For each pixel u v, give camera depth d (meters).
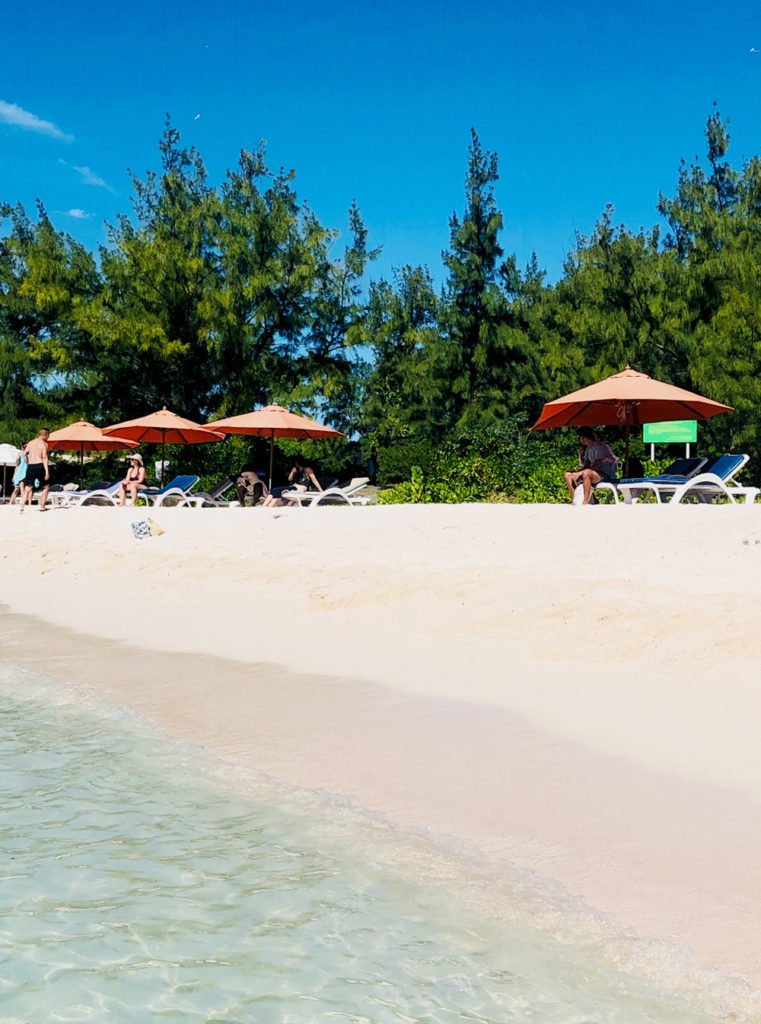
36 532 17.20
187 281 34.66
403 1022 2.72
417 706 5.96
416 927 3.25
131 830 4.19
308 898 3.49
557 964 2.98
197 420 36.03
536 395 34.88
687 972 2.86
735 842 3.73
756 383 23.14
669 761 4.69
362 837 4.02
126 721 5.98
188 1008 2.85
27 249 36.28
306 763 5.02
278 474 35.66
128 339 33.09
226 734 5.62
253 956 3.12
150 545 14.28
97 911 3.46
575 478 17.20
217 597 10.34
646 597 8.02
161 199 36.59
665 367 26.83
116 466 34.97
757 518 11.38
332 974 3.00
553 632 7.34
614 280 27.62
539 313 36.72
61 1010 2.85
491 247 34.38
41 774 4.97
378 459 33.91
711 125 28.91
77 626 9.46
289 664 7.32
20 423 33.47
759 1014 2.65
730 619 6.96
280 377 35.69
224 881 3.66
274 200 36.72
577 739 5.13
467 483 24.23
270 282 34.81
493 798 4.37
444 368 34.44
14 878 3.74
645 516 12.29
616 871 3.56
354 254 36.88
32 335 35.72
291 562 11.63
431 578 9.70
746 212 26.36
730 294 24.05
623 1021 2.67
